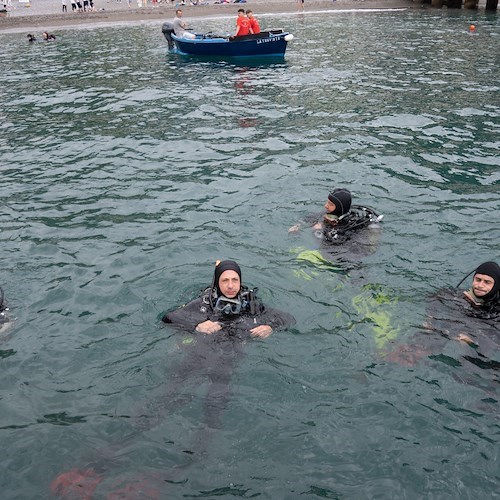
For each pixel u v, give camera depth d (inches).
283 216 301.0
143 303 225.8
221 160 399.9
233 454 152.8
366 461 150.9
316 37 1009.5
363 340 198.4
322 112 522.6
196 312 207.9
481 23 1090.7
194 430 160.4
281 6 1477.6
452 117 488.7
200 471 147.5
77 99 614.2
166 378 180.9
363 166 373.7
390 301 220.5
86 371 187.2
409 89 598.5
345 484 144.3
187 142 446.6
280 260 254.8
